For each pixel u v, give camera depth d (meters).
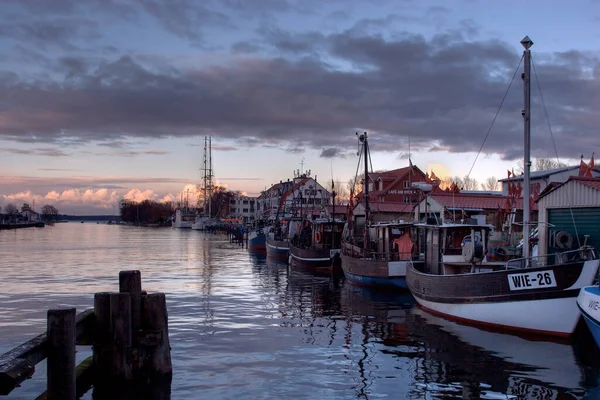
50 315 10.88
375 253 32.03
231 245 88.25
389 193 65.19
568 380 13.60
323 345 17.67
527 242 20.55
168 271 43.97
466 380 13.78
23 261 53.53
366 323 21.12
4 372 8.80
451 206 40.81
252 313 23.67
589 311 14.46
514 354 15.87
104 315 13.29
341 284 34.69
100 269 45.19
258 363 15.57
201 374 14.50
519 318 17.91
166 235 136.88
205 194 187.62
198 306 25.61
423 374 14.35
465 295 19.77
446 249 25.02
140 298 13.63
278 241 57.03
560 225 26.38
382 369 14.88
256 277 39.34
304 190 94.75
